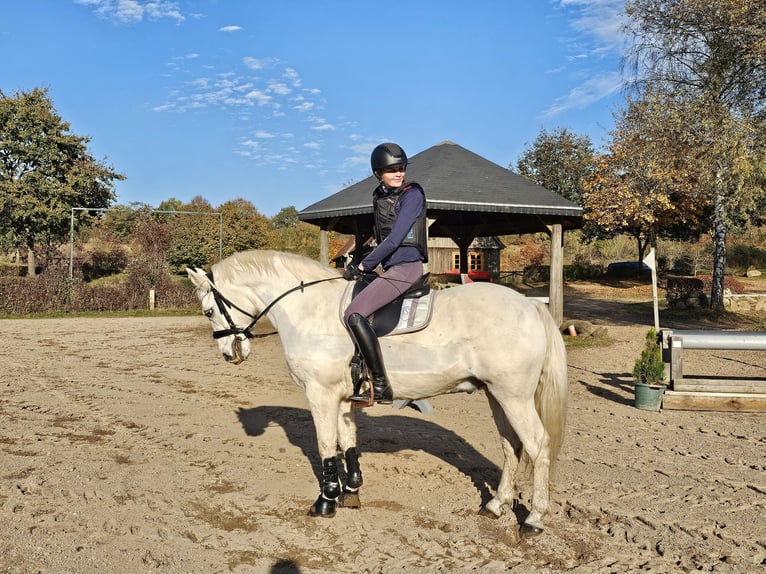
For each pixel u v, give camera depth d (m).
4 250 34.84
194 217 43.69
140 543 3.96
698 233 37.19
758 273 37.28
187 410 7.73
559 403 4.19
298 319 4.48
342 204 14.38
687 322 19.06
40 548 3.86
